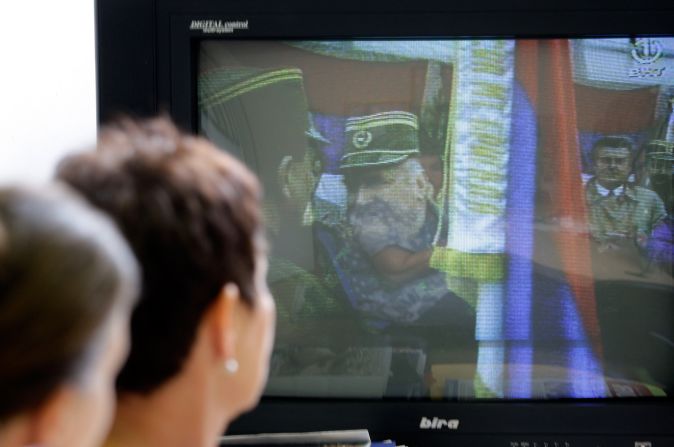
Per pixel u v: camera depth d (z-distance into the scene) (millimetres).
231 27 3236
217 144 3291
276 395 3332
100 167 1675
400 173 3271
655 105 3254
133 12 3240
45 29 3957
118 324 1186
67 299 1092
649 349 3299
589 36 3244
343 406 3295
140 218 1613
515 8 3225
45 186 1209
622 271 3277
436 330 3297
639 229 3268
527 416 3289
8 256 1081
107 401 1241
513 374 3305
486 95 3256
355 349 3311
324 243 3285
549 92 3258
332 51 3266
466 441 3303
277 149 3281
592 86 3256
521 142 3262
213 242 1635
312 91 3270
